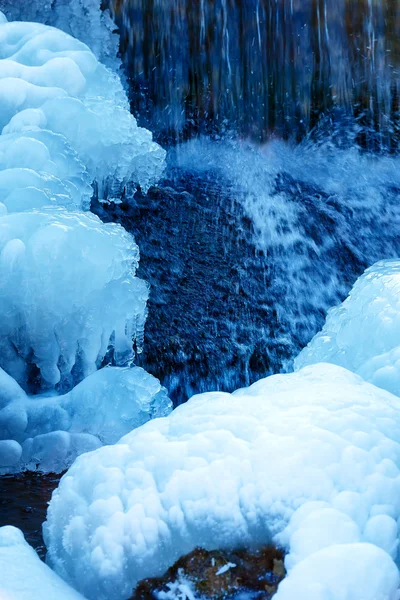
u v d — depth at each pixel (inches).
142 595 77.5
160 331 209.3
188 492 78.0
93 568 77.9
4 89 193.6
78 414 156.3
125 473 81.8
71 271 148.9
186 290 218.4
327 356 153.1
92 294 156.3
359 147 308.0
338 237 252.7
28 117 189.6
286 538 75.3
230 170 280.8
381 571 68.7
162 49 308.7
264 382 102.7
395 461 80.3
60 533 83.4
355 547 69.9
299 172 288.7
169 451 81.4
